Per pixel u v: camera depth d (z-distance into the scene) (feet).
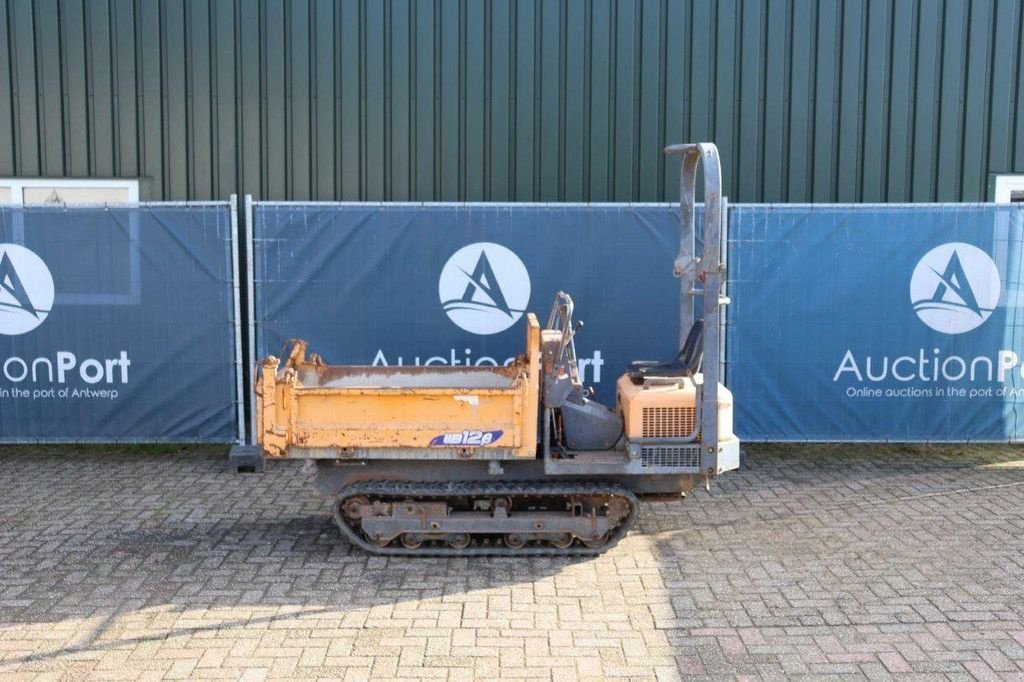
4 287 26.20
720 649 15.35
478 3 31.81
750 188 32.45
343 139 32.17
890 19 32.07
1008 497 23.58
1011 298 26.07
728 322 26.30
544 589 17.83
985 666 14.70
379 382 21.27
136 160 32.12
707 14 31.94
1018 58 32.27
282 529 21.20
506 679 14.37
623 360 26.48
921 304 26.14
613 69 32.04
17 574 18.49
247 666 14.74
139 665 14.74
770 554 19.65
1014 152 32.63
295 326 26.32
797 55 32.09
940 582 18.06
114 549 19.90
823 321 26.27
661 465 18.94
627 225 26.13
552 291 26.30
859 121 32.35
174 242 26.11
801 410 26.53
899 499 23.47
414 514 19.26
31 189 32.22
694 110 32.17
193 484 24.86
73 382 26.50
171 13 31.63
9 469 26.32
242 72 31.89
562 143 32.24
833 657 15.05
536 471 19.53
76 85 31.89
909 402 26.43
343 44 31.89
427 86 32.04
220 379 26.53
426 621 16.40
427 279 26.25
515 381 19.67
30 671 14.55
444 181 32.37
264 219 26.03
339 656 15.07
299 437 18.60
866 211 25.91
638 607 17.01
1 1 31.63
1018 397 26.37
